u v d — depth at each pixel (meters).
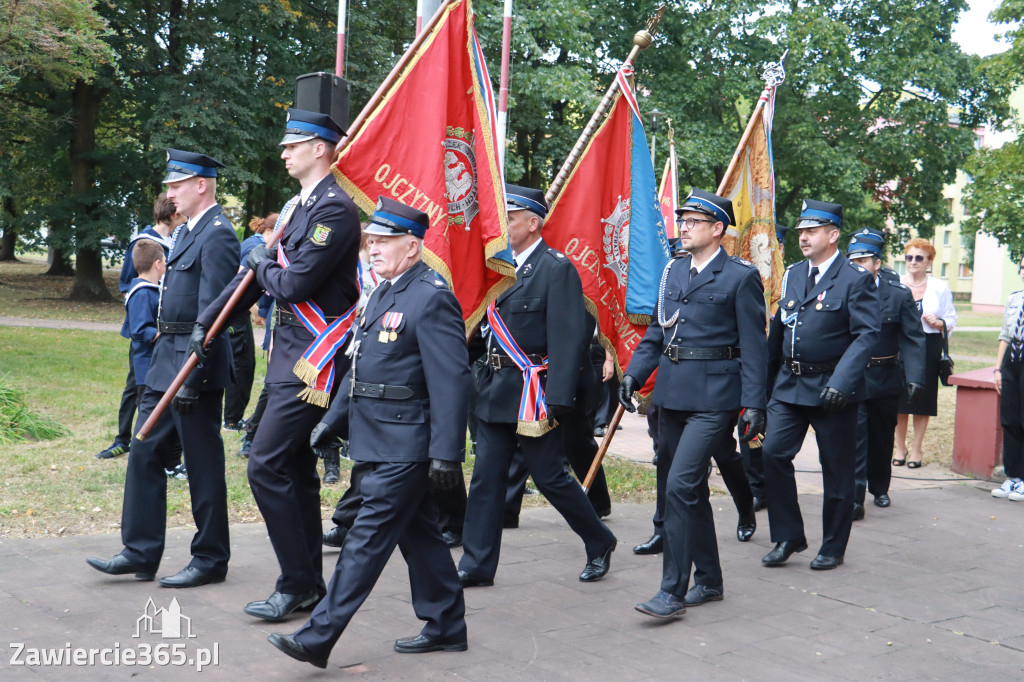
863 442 7.43
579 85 22.25
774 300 7.32
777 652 4.41
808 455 10.22
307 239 4.39
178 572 5.04
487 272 5.16
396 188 4.77
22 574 4.98
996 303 46.88
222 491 4.95
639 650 4.36
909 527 7.15
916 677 4.17
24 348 14.66
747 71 24.58
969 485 8.83
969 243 59.31
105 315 21.77
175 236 5.20
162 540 4.97
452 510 6.07
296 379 4.39
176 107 21.53
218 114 21.92
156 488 4.96
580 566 5.74
